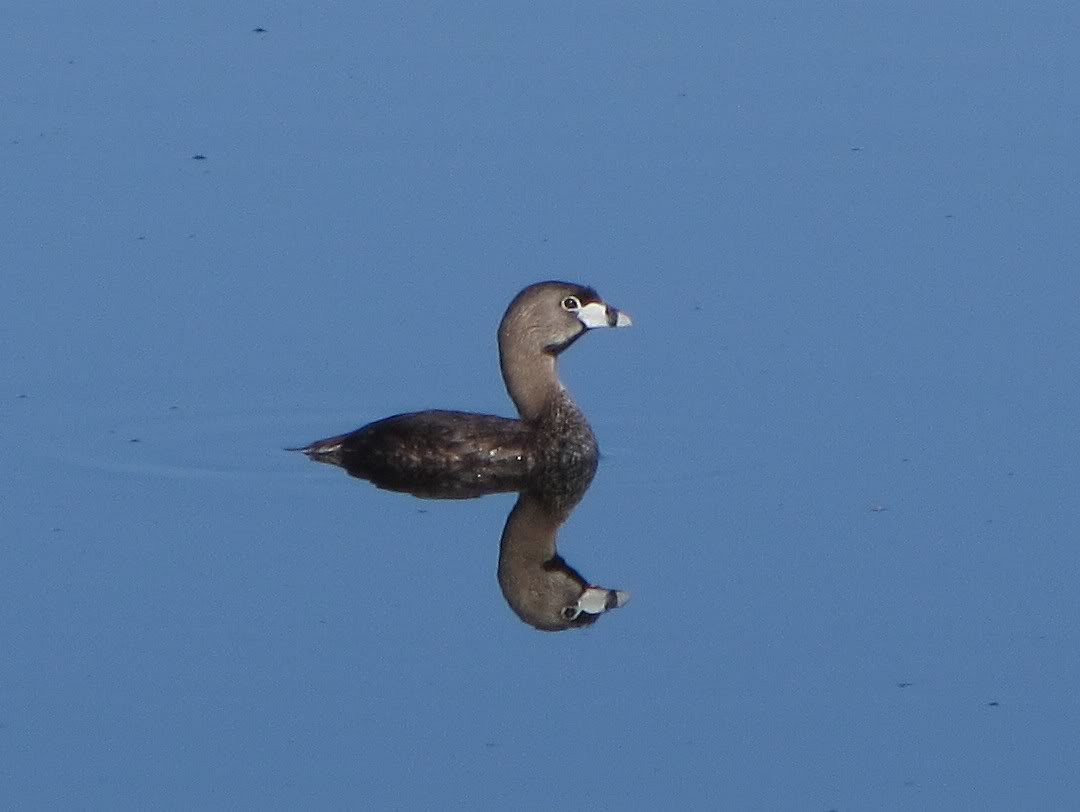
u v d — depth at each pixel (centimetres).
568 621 1496
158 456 1783
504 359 1797
